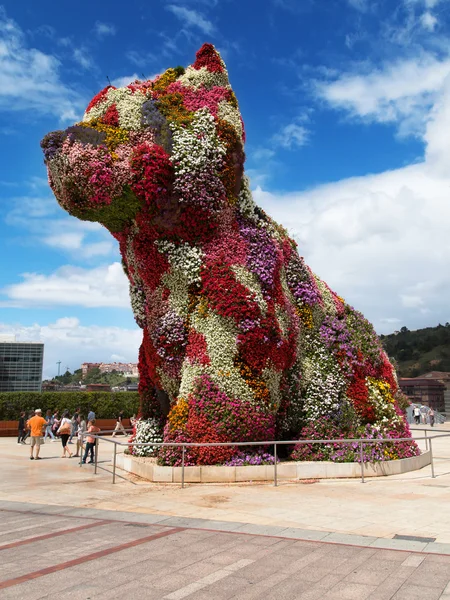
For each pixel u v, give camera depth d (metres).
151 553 5.76
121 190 11.19
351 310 14.82
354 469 11.46
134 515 7.81
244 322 11.39
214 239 11.86
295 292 13.49
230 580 4.91
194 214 11.52
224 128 11.98
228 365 11.28
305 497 9.16
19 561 5.52
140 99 12.05
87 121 11.99
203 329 11.50
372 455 11.87
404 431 13.68
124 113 11.73
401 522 7.21
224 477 10.70
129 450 14.05
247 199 12.51
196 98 12.32
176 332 11.77
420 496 9.25
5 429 30.06
